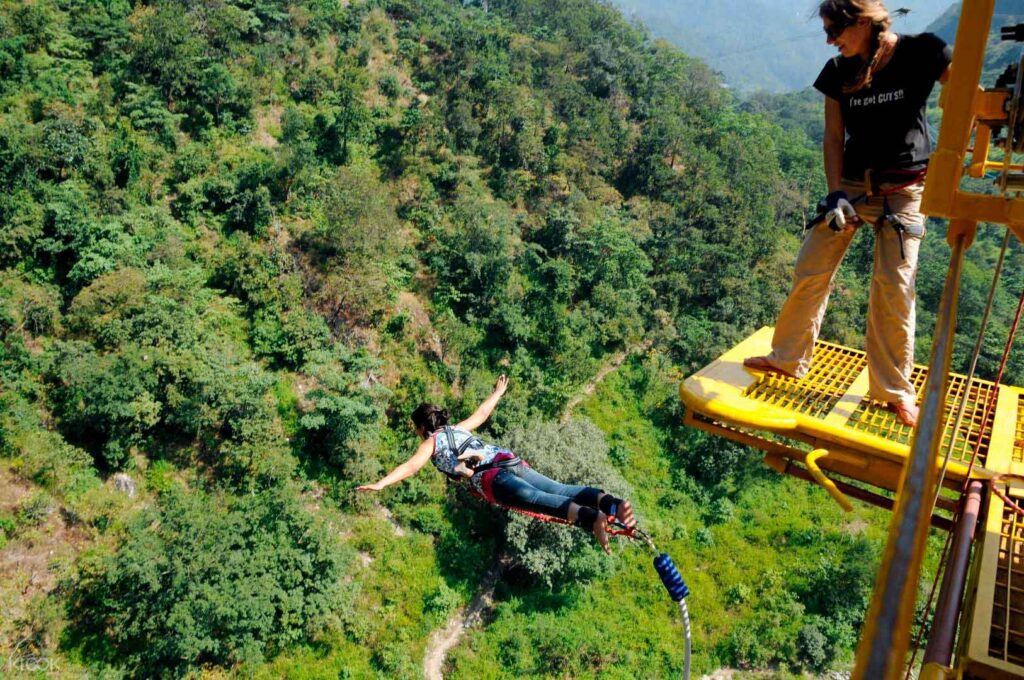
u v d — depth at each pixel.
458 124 52.34
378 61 56.03
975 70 3.14
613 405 42.69
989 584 3.57
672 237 51.44
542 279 45.72
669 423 42.03
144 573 25.50
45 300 33.47
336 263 40.16
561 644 30.38
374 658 28.83
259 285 37.25
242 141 43.69
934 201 3.34
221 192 40.06
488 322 42.66
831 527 36.81
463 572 32.50
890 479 5.14
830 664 31.41
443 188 48.84
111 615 26.00
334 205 40.88
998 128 3.55
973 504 4.37
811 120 138.50
